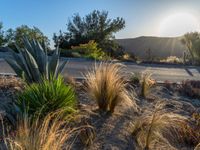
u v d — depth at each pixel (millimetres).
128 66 20094
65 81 8664
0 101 6625
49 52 25688
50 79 6742
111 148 4980
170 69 20391
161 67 21656
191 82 10156
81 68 15547
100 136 5320
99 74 6633
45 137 4270
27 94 5609
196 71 20078
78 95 7391
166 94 8727
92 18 50156
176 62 29750
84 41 48969
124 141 5234
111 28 50438
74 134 5180
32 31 41250
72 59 22797
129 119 6141
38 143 4086
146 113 6465
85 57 26562
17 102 5781
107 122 5867
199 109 7508
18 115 5156
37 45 7484
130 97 7402
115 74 6910
